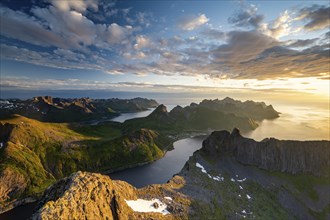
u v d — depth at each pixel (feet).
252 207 431.84
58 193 267.18
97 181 289.53
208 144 643.86
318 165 636.48
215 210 367.45
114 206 275.59
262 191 521.65
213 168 562.66
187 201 361.30
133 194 343.26
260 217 399.24
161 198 354.54
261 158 634.84
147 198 345.10
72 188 257.14
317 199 542.98
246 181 548.31
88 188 266.98
